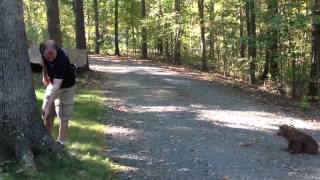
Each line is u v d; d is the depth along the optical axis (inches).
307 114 561.0
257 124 468.4
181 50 1519.4
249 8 814.5
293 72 762.8
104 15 1707.7
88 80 698.2
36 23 1540.4
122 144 358.6
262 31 842.8
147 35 1488.7
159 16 1370.6
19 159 250.5
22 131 254.5
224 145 370.9
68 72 289.0
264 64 940.6
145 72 890.7
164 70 968.3
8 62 251.0
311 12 682.8
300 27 698.2
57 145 276.2
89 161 299.0
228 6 1085.1
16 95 253.1
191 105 555.2
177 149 352.8
